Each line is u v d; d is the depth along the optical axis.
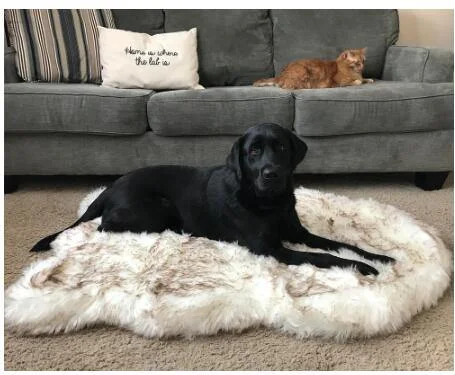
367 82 2.57
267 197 1.41
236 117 2.04
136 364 1.02
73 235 1.50
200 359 1.04
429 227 1.61
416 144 2.14
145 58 2.33
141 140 2.12
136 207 1.56
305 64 2.51
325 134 2.07
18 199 2.11
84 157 2.14
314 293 1.14
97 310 1.13
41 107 2.00
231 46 2.67
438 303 1.25
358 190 2.26
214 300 1.12
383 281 1.19
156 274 1.24
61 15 2.37
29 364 1.02
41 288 1.16
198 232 1.56
